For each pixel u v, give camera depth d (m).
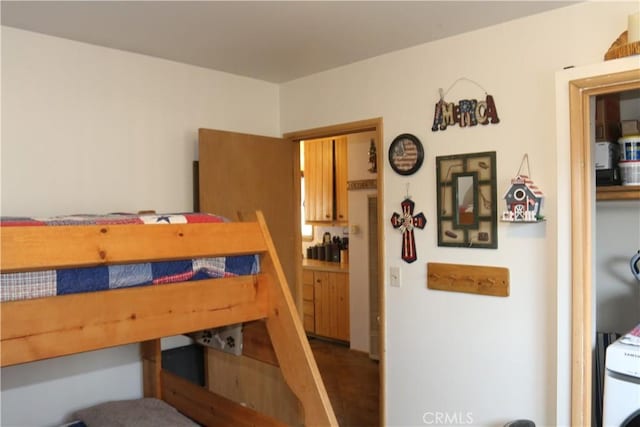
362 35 2.41
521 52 2.22
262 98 3.23
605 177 1.98
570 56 2.08
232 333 1.96
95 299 1.31
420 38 2.46
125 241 1.34
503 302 2.29
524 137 2.22
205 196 2.74
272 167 3.11
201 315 1.53
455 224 2.44
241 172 2.93
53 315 1.24
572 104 1.85
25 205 2.25
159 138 2.72
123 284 1.37
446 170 2.47
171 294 1.46
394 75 2.68
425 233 2.57
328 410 1.52
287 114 3.28
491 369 2.33
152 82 2.69
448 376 2.49
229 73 3.04
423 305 2.58
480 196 2.36
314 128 3.11
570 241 1.87
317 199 5.47
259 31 2.33
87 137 2.45
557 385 1.92
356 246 4.74
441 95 2.49
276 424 1.93
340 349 4.92
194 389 2.35
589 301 1.86
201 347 2.87
